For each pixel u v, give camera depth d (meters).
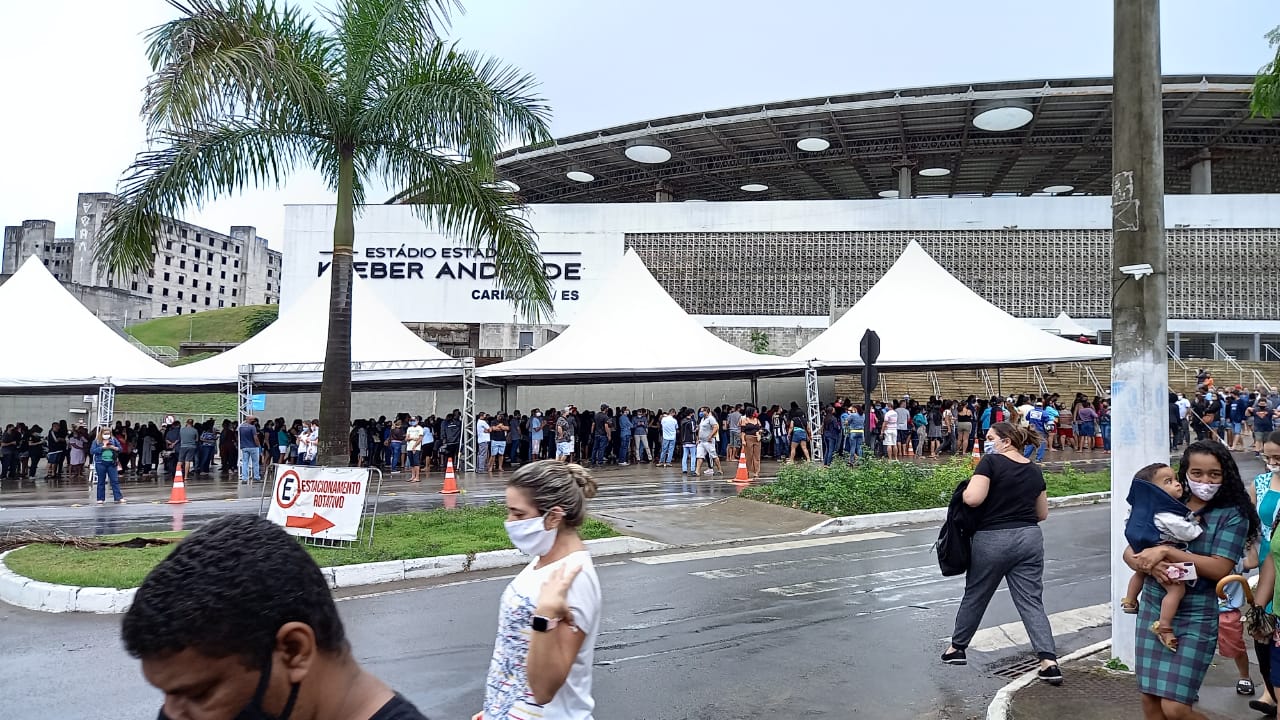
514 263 12.51
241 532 1.26
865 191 55.97
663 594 8.35
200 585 1.16
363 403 31.31
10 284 25.34
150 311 81.44
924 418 24.48
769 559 10.17
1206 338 38.88
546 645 2.53
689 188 54.69
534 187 53.69
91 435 24.58
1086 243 39.53
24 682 5.84
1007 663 6.31
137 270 11.02
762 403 30.00
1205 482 4.02
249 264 116.69
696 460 21.11
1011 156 46.62
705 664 6.20
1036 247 39.94
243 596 1.17
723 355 23.36
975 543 5.89
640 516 13.41
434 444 23.98
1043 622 5.70
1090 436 23.97
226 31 10.12
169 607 1.15
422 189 12.18
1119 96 5.93
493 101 11.32
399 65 11.41
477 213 12.12
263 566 1.21
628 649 6.55
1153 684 4.07
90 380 22.81
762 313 41.75
